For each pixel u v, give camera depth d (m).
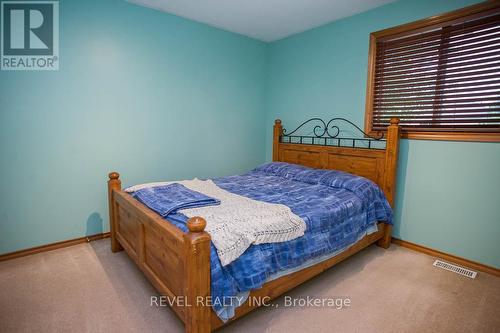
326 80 3.33
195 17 3.16
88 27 2.62
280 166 3.29
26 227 2.51
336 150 3.10
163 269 1.68
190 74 3.32
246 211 1.82
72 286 2.05
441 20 2.42
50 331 1.62
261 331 1.65
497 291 2.07
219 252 1.41
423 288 2.10
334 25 3.20
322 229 1.95
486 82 2.24
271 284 1.69
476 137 2.30
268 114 4.15
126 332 1.62
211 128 3.59
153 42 3.00
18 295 1.94
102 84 2.75
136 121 2.99
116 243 2.61
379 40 2.86
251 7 2.88
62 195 2.66
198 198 1.98
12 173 2.40
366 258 2.58
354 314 1.81
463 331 1.66
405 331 1.66
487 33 2.22
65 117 2.59
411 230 2.77
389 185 2.67
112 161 2.89
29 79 2.40
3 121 2.32
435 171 2.57
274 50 3.96
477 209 2.36
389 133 2.63
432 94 2.55
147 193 2.16
